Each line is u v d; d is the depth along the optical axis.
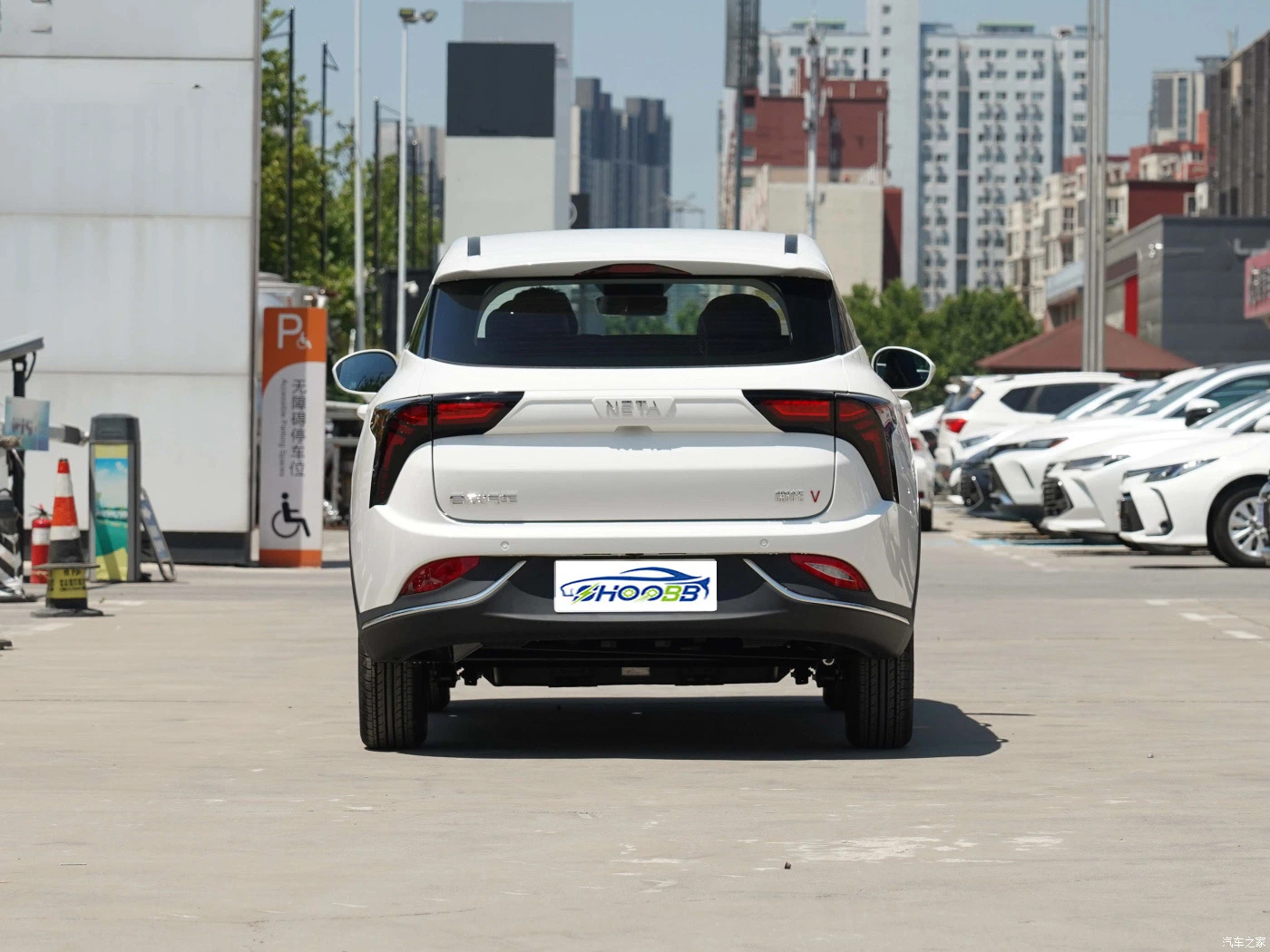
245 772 9.62
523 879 7.00
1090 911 6.44
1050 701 12.69
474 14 106.31
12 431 21.39
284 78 94.06
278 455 28.39
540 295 9.77
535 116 97.75
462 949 5.95
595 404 9.41
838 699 12.42
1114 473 28.42
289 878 7.02
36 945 6.02
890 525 9.57
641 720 11.92
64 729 11.32
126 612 19.97
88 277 28.22
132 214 28.22
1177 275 126.12
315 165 94.25
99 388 28.27
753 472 9.44
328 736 11.02
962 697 12.90
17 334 28.17
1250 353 125.38
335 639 17.05
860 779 9.38
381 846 7.63
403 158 98.31
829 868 7.18
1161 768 9.75
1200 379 33.00
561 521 9.46
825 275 9.89
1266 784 9.20
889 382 11.55
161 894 6.75
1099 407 36.88
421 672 10.22
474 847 7.60
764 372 9.52
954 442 41.78
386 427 9.65
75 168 28.22
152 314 28.22
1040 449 32.72
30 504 27.94
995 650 15.93
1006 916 6.38
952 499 42.16
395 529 9.55
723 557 9.41
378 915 6.43
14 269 28.23
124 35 28.16
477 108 97.62
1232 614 19.16
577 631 9.38
